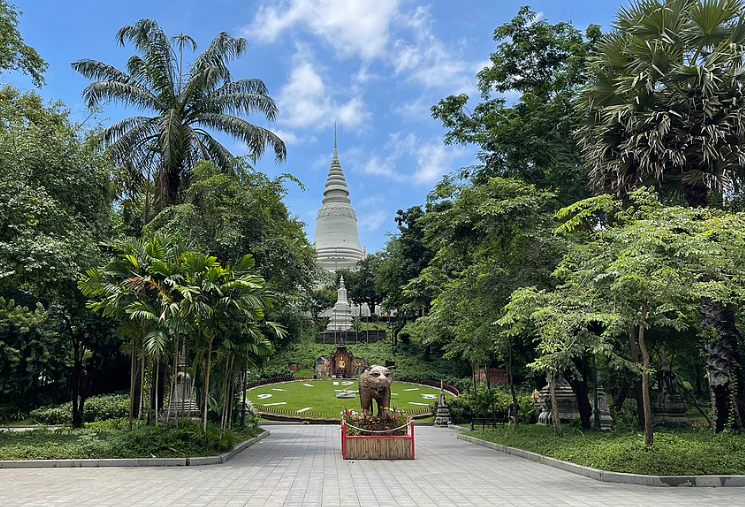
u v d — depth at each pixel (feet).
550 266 63.16
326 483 36.70
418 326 88.43
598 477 38.73
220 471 42.34
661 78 55.21
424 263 190.70
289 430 93.20
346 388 157.79
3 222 54.54
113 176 72.02
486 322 63.57
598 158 59.16
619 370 70.33
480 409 103.30
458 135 93.81
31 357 112.16
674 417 68.74
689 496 32.04
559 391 86.94
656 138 52.49
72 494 31.78
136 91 80.02
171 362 70.69
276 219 76.89
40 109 69.46
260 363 78.18
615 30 61.57
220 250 67.72
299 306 80.02
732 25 55.72
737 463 38.58
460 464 48.03
